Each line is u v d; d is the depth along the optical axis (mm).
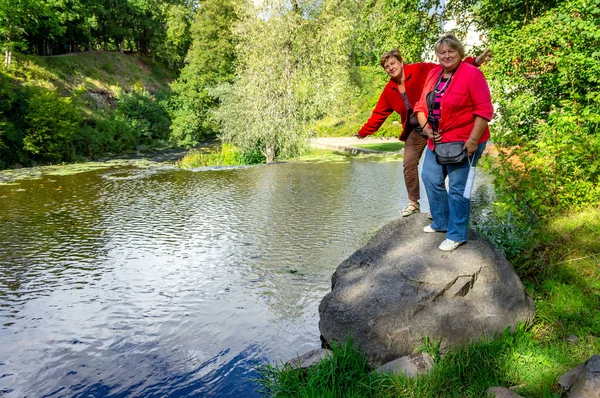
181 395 3674
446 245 3803
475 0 11891
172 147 35281
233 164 22281
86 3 44438
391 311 3512
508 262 3818
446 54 3303
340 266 4395
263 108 19969
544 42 6637
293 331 4676
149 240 8289
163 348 4465
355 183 13836
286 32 19047
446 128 3422
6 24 29109
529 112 7352
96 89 37188
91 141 28891
